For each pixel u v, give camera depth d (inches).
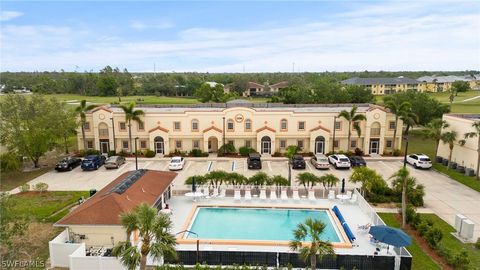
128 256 631.2
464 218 978.7
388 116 1972.2
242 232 1022.4
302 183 1296.8
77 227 885.2
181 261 817.5
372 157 1921.8
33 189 1387.8
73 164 1723.7
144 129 1973.4
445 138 1665.8
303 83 5851.4
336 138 1982.0
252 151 1943.9
